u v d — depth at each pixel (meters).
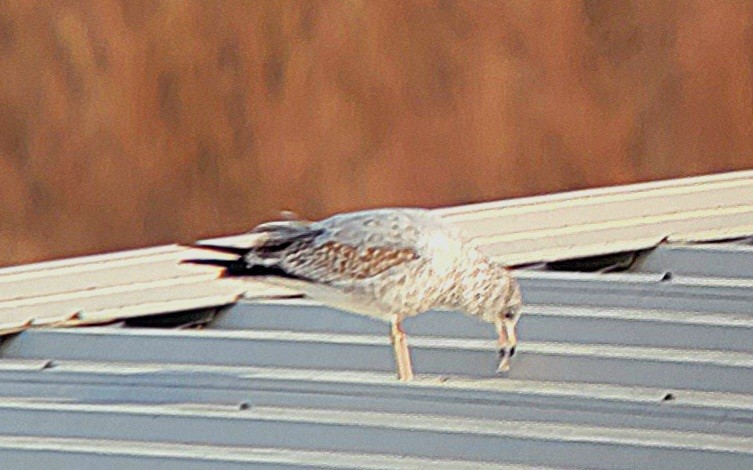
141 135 30.98
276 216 31.20
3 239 30.28
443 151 31.97
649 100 32.62
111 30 31.03
